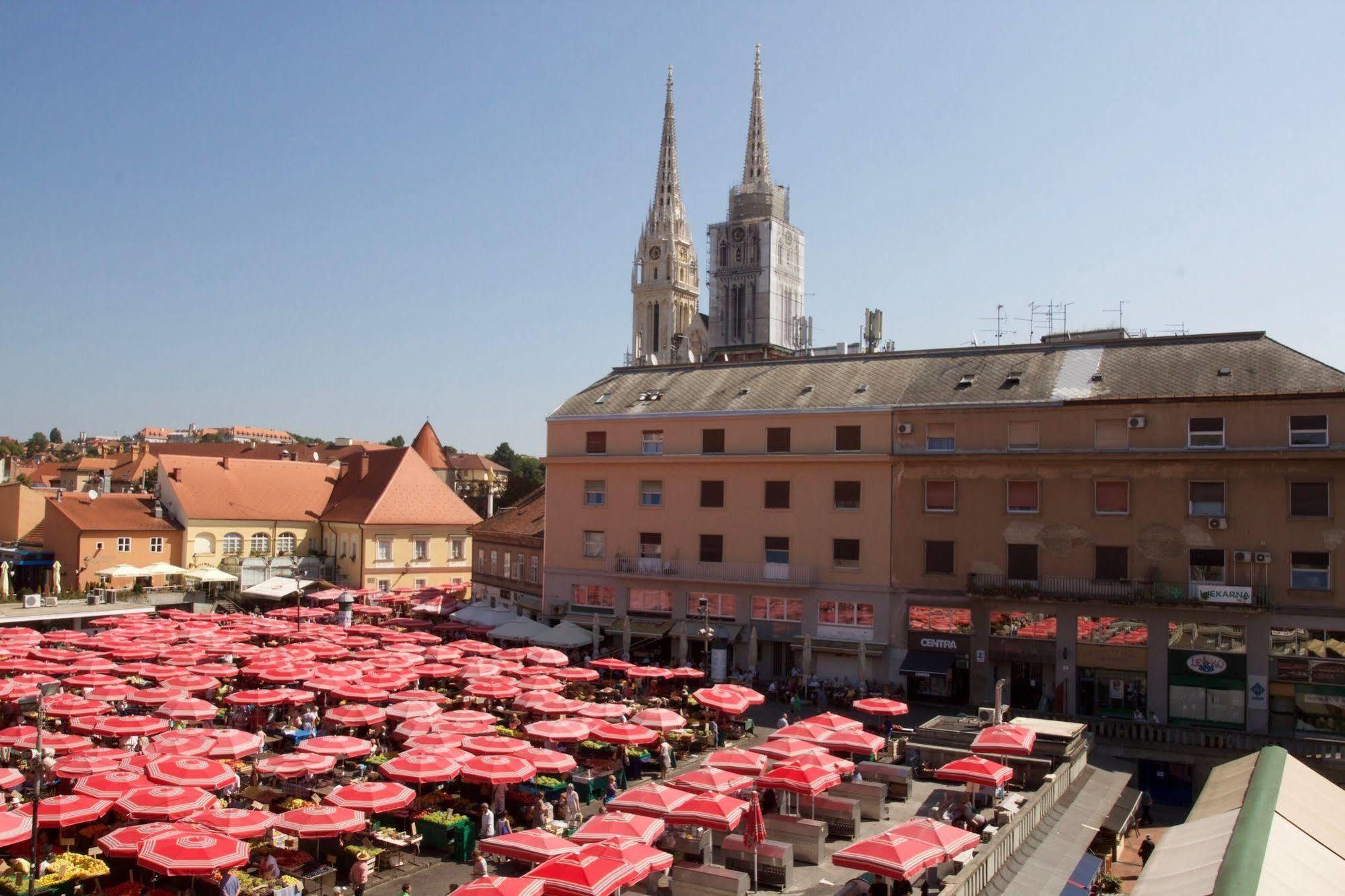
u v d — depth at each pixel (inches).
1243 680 1891.0
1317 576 1876.2
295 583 3100.4
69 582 3176.7
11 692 1604.3
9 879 1020.5
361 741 1443.2
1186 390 2034.9
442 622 2957.7
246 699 1679.4
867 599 2237.9
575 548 2630.4
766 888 1137.4
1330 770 1646.2
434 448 5836.6
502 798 1360.7
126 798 1106.1
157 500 3489.2
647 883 1117.7
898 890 1043.9
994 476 2143.2
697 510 2461.9
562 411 2701.8
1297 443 1907.0
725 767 1352.1
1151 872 543.5
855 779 1467.8
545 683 1841.8
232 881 1032.2
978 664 2105.1
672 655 2475.4
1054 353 2308.1
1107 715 1991.9
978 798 1385.3
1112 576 2030.0
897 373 2418.8
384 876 1183.6
